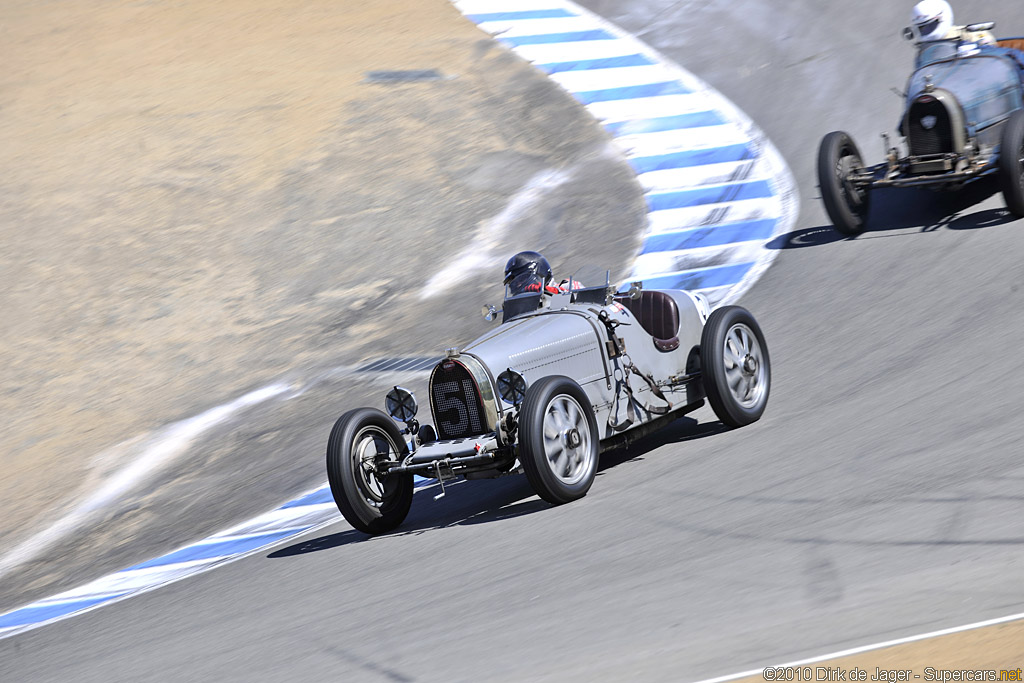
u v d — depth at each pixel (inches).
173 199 2586.1
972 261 1386.6
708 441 1032.8
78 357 2005.4
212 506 1325.0
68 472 1594.5
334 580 876.6
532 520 893.8
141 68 3415.4
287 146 2797.7
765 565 649.0
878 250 1551.4
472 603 709.9
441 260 2171.5
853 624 524.1
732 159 2373.3
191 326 2062.0
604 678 520.1
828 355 1232.2
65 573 1234.6
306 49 3462.1
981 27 1715.1
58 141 2957.7
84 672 791.7
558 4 3693.4
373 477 995.9
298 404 1654.8
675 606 610.9
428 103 2970.0
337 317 2005.4
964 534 625.9
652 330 1072.8
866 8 3154.5
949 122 1504.7
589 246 2049.7
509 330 1003.9
